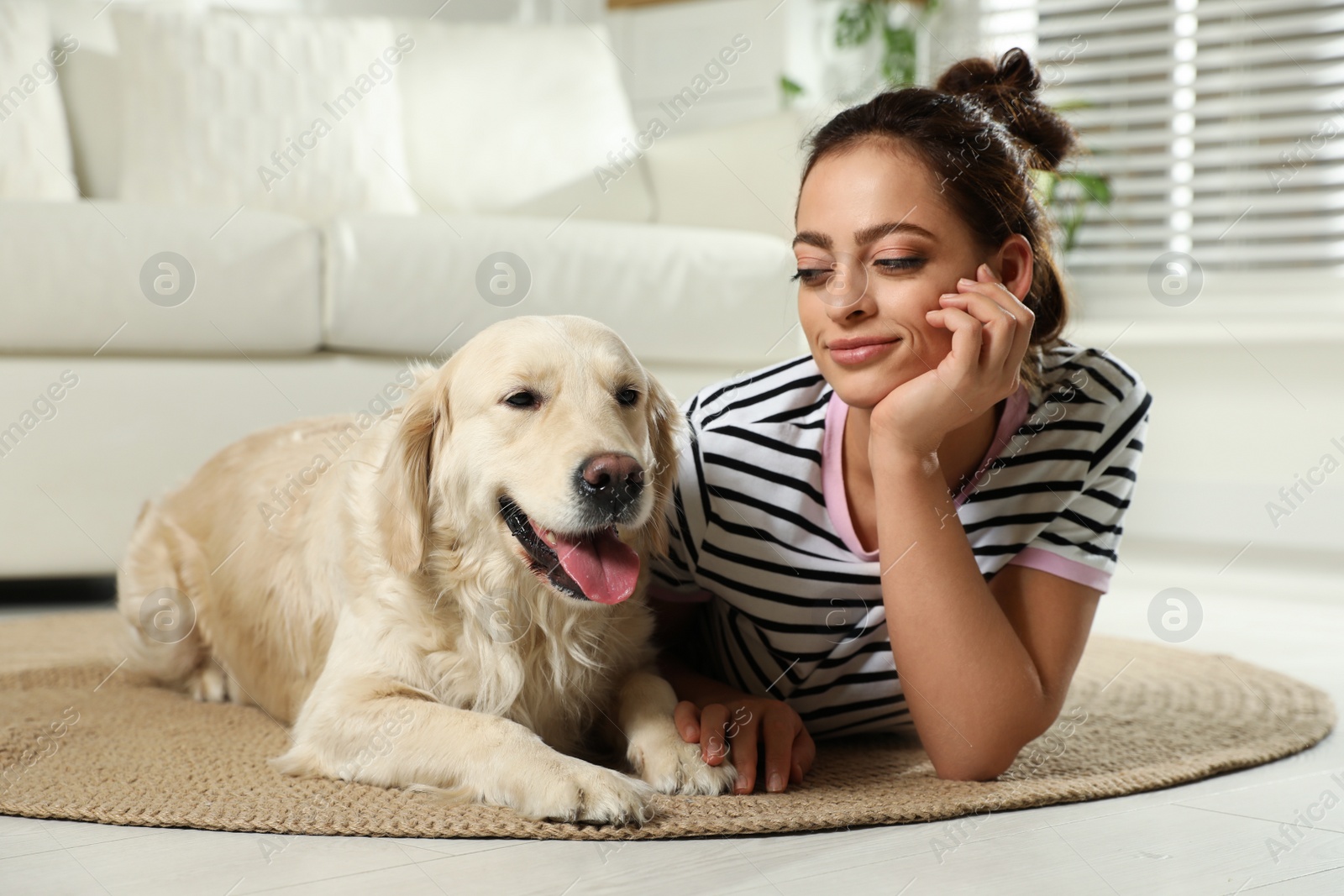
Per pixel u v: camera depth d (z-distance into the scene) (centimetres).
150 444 236
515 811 110
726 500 132
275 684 150
